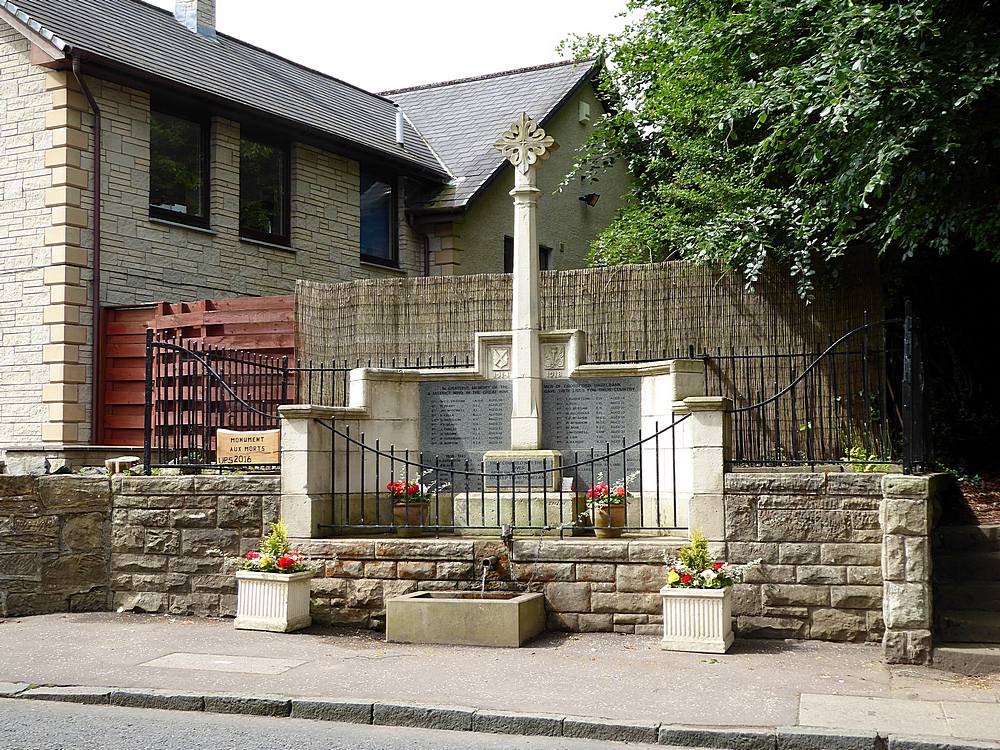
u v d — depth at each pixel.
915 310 13.84
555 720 6.61
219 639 9.22
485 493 11.02
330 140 18.08
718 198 13.04
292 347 13.61
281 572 9.70
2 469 14.22
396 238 19.91
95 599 10.73
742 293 12.00
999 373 13.88
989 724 6.45
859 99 9.30
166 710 7.20
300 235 17.98
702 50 12.29
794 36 11.12
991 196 10.12
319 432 10.45
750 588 9.08
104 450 14.28
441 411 11.57
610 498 10.29
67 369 14.47
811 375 11.71
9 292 14.96
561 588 9.46
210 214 16.59
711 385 12.01
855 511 8.89
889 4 10.40
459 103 23.41
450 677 7.71
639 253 15.87
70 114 14.71
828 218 10.87
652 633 9.23
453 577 9.66
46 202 14.72
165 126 16.16
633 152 16.94
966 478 11.60
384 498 11.36
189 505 10.50
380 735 6.61
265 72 19.17
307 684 7.50
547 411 11.31
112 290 15.07
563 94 22.06
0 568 10.43
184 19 19.00
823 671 7.89
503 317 12.70
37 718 6.89
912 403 8.77
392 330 13.00
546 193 21.69
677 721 6.55
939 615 8.49
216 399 13.56
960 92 9.28
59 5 15.79
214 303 14.34
